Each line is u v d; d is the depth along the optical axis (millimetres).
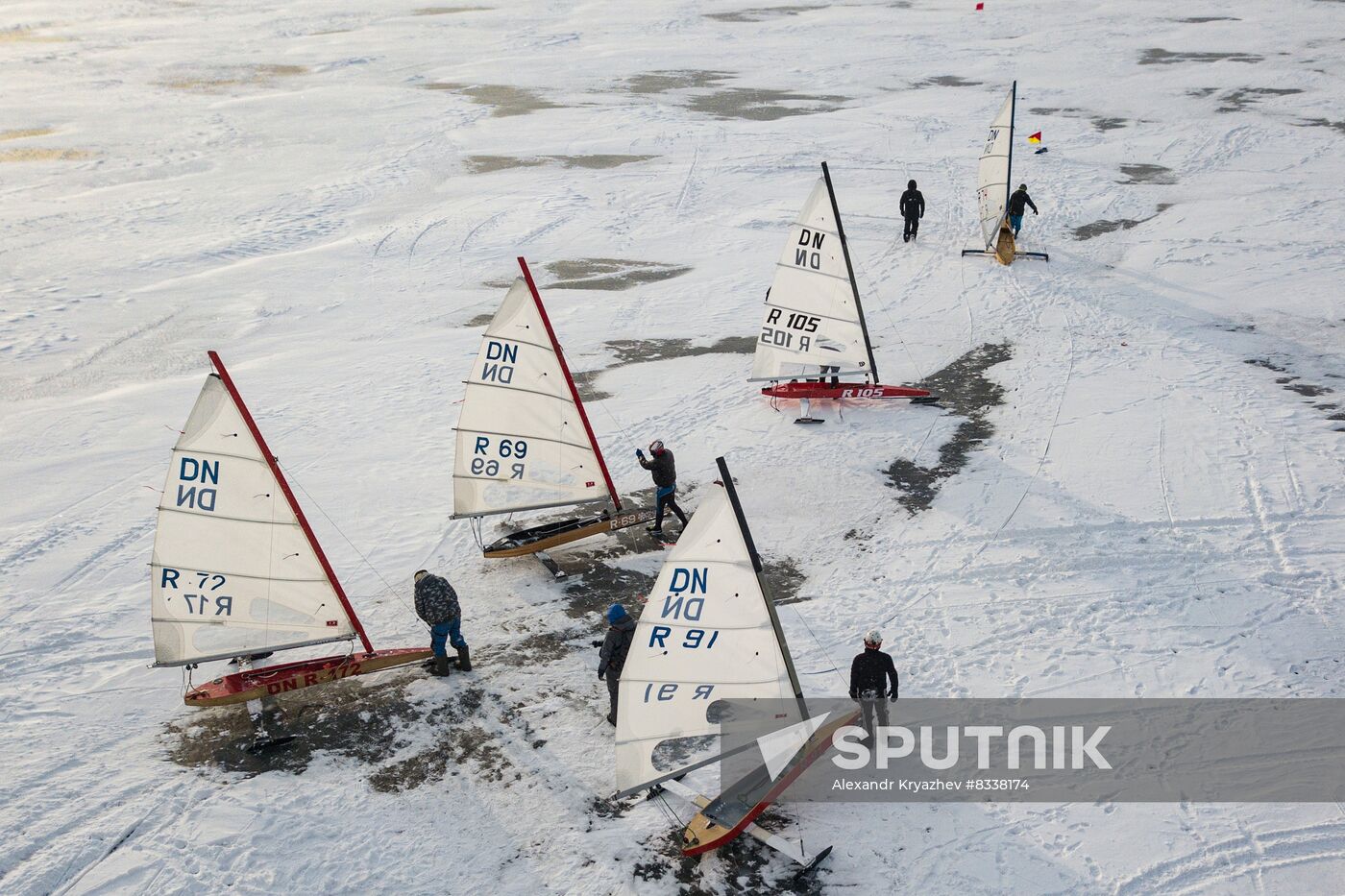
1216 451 16141
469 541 14992
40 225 30750
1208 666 11609
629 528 15398
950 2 67062
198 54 58969
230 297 25234
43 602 13602
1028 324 21562
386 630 12953
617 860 9422
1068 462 16203
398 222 30406
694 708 9367
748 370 20406
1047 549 13984
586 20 65562
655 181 33406
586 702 11586
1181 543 13938
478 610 13367
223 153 38594
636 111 42594
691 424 18266
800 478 16312
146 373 21250
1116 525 14422
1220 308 21688
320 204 32344
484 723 11273
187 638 11047
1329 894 8758
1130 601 12820
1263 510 14531
